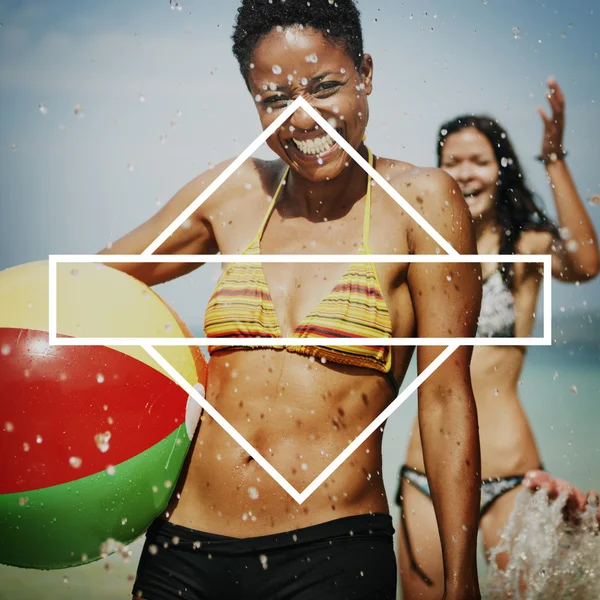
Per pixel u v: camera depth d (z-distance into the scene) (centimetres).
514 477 290
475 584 182
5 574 266
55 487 174
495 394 296
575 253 326
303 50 188
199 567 181
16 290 185
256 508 180
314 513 179
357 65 195
